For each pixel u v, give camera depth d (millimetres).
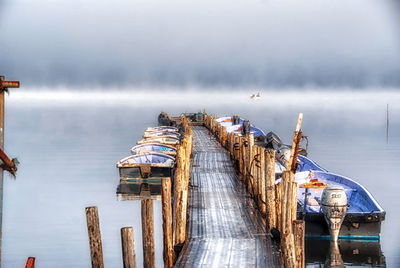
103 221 21594
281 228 13922
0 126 11062
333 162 37500
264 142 37344
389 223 21250
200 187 22141
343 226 17469
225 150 33969
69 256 17406
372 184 29219
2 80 11211
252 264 13086
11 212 22922
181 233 14883
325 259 17266
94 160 37656
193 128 52594
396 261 17125
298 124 19000
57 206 24016
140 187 27266
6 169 11203
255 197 19375
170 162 28016
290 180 13703
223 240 15008
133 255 10375
